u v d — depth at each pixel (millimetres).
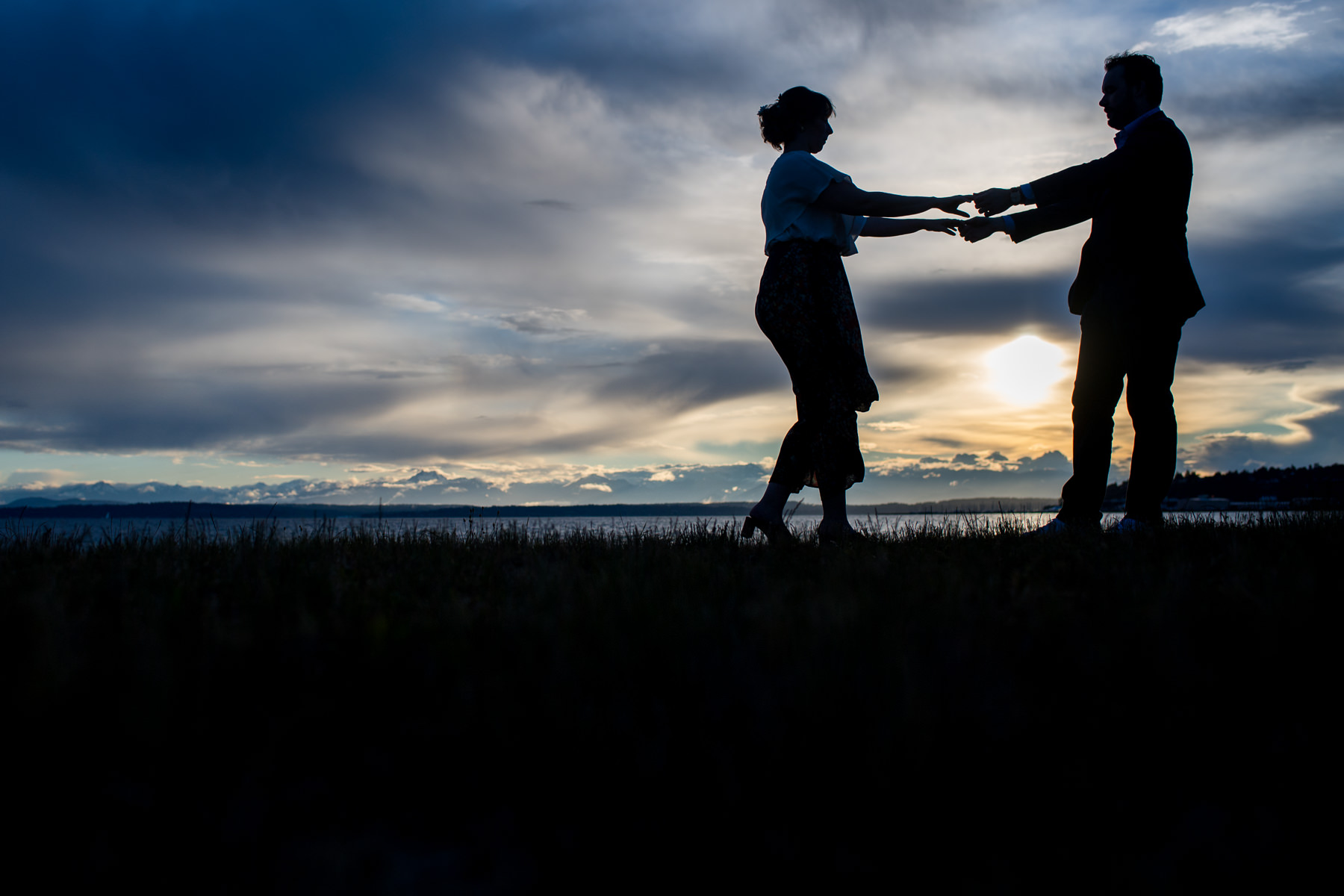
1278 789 1483
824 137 5211
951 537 4773
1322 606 2059
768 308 4852
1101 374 5066
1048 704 1667
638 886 1265
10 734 1434
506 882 1267
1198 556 3211
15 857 1252
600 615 2113
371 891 1235
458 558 4184
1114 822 1401
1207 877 1226
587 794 1425
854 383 4812
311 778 1541
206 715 1592
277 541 4387
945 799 1384
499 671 1773
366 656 1861
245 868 1269
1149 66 5113
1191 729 1625
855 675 1658
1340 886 1210
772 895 1244
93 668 1687
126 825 1334
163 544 4195
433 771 1512
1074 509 5234
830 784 1379
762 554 3992
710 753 1439
